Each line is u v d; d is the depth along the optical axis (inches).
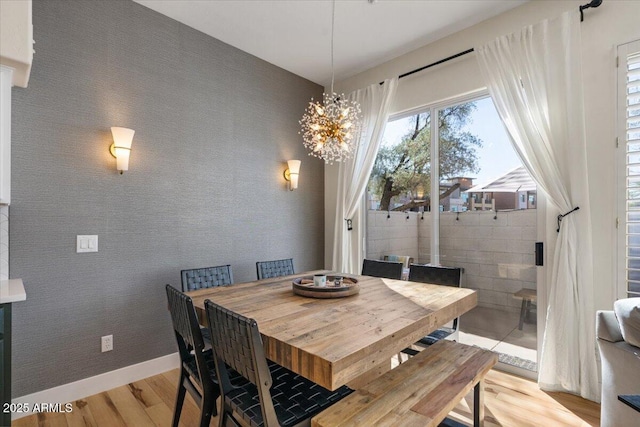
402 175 136.1
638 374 61.6
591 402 85.7
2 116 66.2
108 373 95.7
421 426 46.3
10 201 74.6
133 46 102.0
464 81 114.6
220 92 123.8
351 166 146.4
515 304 104.6
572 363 87.3
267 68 139.8
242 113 130.7
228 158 125.9
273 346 50.0
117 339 97.9
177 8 105.4
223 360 56.6
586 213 87.4
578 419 78.8
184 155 113.4
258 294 78.4
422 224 128.4
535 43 96.1
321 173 163.8
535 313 99.9
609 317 69.7
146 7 104.6
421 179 129.4
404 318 59.6
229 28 116.3
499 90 102.3
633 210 82.7
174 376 104.1
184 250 113.0
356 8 104.5
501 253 107.8
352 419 47.8
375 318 59.6
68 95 89.9
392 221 139.0
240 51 130.3
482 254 112.4
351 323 56.9
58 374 87.7
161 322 106.9
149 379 101.9
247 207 132.0
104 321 95.5
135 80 102.3
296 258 150.8
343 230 148.1
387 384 58.3
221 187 123.6
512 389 93.2
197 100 117.0
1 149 66.3
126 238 100.0
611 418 66.9
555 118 92.6
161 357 106.7
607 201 86.0
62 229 88.7
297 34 119.7
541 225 98.7
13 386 81.4
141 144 103.3
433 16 108.6
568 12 91.3
